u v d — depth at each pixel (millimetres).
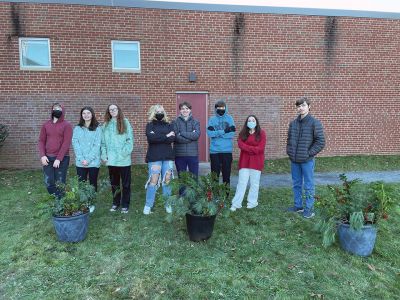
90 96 8961
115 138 5066
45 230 4535
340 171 8977
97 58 8914
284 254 3951
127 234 4441
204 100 9648
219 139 5703
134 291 3188
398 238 4496
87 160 5055
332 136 10297
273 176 8242
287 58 9836
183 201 4059
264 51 9695
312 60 9969
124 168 5133
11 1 8367
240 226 4762
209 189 4191
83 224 4180
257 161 5414
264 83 9797
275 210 5457
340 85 10172
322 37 9938
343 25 9984
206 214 4086
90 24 8773
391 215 5137
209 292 3184
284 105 9953
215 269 3584
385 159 10117
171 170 5070
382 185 4012
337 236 4215
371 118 10430
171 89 9367
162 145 4992
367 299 3146
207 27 9359
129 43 9109
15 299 3066
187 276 3434
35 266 3627
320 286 3326
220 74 9570
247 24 9531
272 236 4453
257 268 3619
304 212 5137
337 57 10062
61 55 8727
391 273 3625
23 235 4395
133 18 8969
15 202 5824
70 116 8891
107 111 5180
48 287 3254
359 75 10234
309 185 5078
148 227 4664
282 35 9742
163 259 3773
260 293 3193
